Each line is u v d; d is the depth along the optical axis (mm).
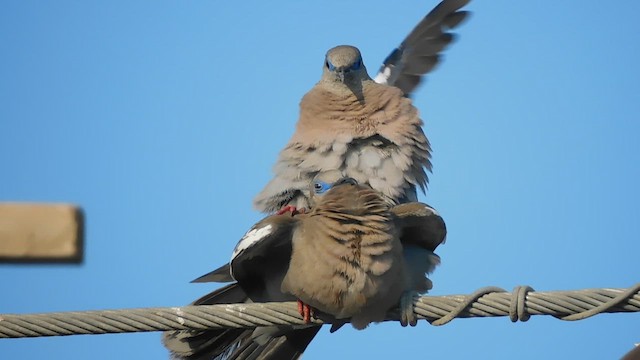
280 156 15688
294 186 15383
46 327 11273
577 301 11344
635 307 11219
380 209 12703
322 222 12719
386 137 15523
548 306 11414
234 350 14352
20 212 8750
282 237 13164
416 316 12445
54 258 8797
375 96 15773
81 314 11305
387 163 15500
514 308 11500
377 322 13086
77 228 8836
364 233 12594
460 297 12094
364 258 12570
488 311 11797
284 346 14422
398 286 12727
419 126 15867
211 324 11805
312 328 14375
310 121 15844
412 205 13555
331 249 12625
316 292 12703
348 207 12680
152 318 11523
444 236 13891
